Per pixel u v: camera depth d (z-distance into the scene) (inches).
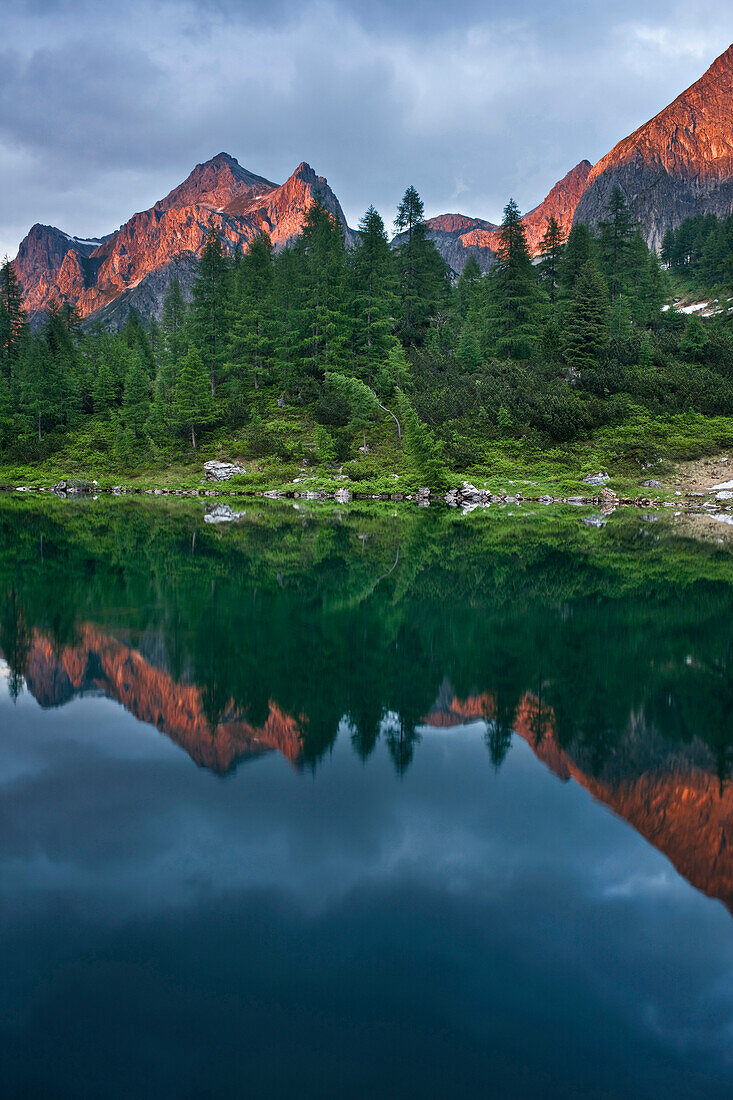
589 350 2728.8
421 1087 128.5
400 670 414.0
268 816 235.8
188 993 151.6
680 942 168.7
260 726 323.0
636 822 231.6
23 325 3944.4
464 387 2519.7
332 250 3245.6
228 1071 131.9
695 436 2150.6
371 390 2502.5
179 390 2637.8
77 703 353.1
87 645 461.4
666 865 204.2
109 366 3331.7
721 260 4990.2
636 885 194.7
